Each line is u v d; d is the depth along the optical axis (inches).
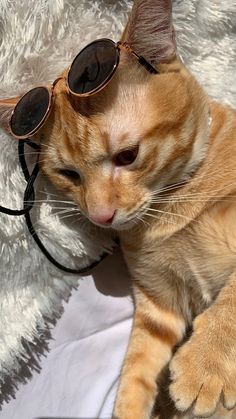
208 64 13.2
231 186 11.6
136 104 10.7
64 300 12.9
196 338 11.2
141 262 12.7
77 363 13.1
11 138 11.5
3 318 12.1
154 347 12.7
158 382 12.6
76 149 10.9
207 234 11.8
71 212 12.2
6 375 12.5
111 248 13.1
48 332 12.9
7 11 11.3
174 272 12.6
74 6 11.7
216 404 10.8
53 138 11.2
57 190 12.1
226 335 11.0
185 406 10.8
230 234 11.5
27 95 10.6
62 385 12.9
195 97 11.5
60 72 11.7
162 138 10.9
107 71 9.9
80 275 12.9
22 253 12.0
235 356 10.9
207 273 12.2
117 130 10.6
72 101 10.7
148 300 13.1
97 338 13.3
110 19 12.0
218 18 12.8
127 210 11.0
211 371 10.9
